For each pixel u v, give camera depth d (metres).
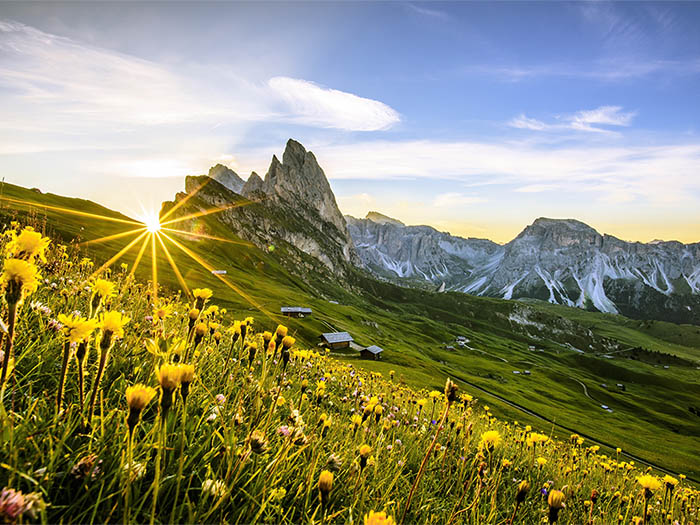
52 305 4.18
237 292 117.56
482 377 129.25
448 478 4.77
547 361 194.38
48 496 1.65
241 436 2.79
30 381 2.37
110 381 2.91
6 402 2.21
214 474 2.07
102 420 1.98
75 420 2.05
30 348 2.67
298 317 117.12
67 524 1.62
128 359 3.27
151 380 2.89
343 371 10.37
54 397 2.40
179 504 2.03
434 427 6.56
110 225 146.62
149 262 105.50
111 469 1.87
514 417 73.25
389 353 102.44
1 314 2.72
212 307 4.79
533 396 110.19
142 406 1.59
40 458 1.82
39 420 2.01
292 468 2.64
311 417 4.19
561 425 78.25
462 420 6.04
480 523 3.59
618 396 139.62
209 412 2.88
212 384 3.50
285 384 5.10
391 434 5.61
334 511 2.71
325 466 2.98
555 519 2.16
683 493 7.49
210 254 190.88
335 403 6.81
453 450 5.45
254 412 2.81
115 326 1.90
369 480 3.48
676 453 71.00
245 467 2.45
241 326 3.59
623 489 6.93
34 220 6.24
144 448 2.06
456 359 152.75
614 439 74.75
